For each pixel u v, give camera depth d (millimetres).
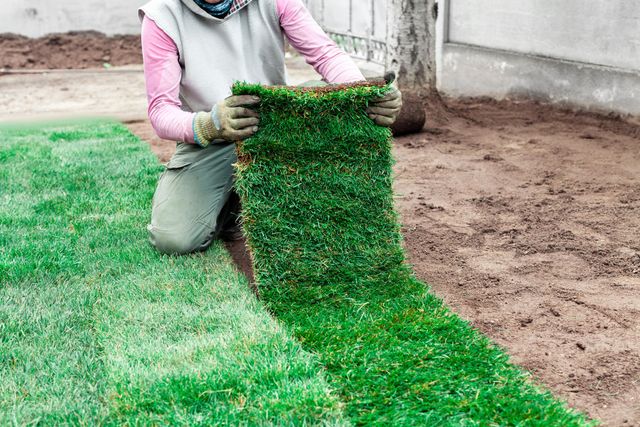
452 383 2502
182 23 3422
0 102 9320
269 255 3139
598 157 5473
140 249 3768
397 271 3258
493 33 8047
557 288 3297
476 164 5438
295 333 2854
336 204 3146
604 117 6660
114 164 5480
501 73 7867
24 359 2719
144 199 4598
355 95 3037
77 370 2629
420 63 6965
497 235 3971
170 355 2680
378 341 2768
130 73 11414
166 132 3301
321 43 3570
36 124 7539
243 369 2562
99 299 3191
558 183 4875
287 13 3555
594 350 2758
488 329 2939
